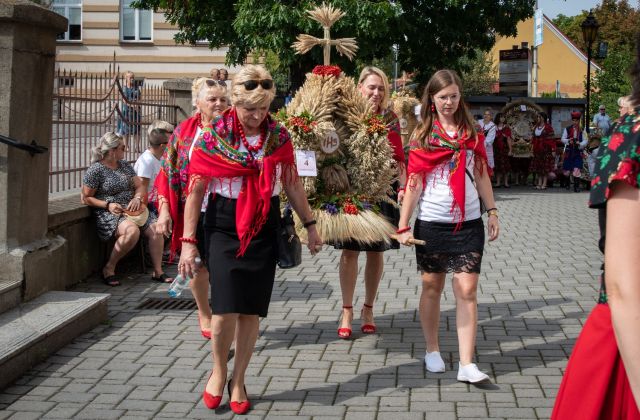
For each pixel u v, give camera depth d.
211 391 4.66
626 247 2.04
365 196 5.88
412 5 18.97
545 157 19.02
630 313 2.01
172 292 7.16
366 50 16.59
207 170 4.46
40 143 6.51
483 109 21.61
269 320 6.66
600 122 20.14
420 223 5.21
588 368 2.29
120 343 5.96
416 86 20.39
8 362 5.05
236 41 17.97
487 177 5.25
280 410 4.67
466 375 5.04
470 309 5.10
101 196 8.04
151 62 27.05
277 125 4.57
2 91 6.08
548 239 10.86
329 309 7.03
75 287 7.80
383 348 5.86
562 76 59.72
